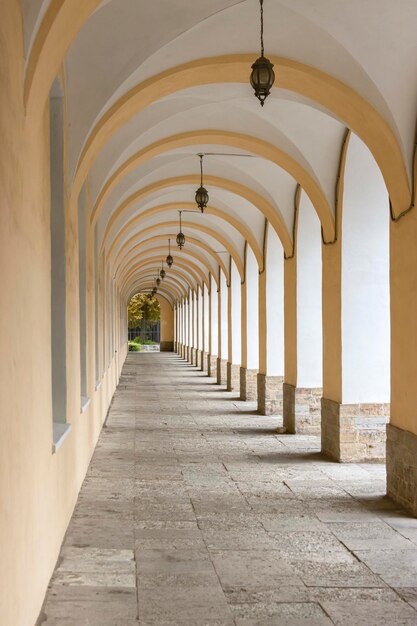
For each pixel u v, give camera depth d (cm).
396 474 802
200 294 3541
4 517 337
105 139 823
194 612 474
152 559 589
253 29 768
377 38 742
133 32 709
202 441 1241
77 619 458
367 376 1048
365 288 1052
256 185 1393
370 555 608
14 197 376
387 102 771
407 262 783
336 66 797
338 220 1065
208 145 1281
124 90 769
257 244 1697
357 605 491
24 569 399
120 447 1172
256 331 1966
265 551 616
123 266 2589
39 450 472
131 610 475
